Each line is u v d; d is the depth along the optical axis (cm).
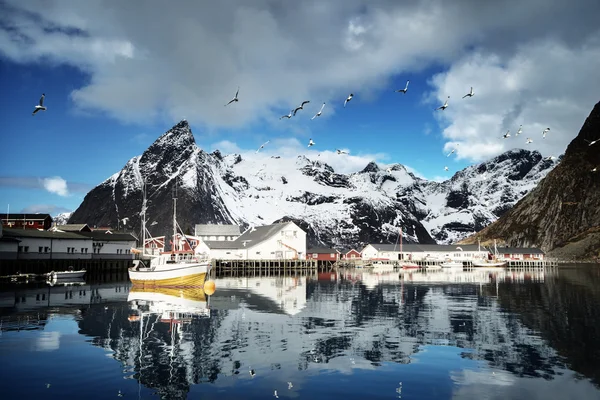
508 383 1950
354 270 13288
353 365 2203
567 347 2556
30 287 5978
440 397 1791
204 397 1786
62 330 2975
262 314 3688
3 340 2677
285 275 10156
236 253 12762
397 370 2125
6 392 1820
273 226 13875
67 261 8581
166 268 5847
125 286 6269
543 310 3981
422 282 7662
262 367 2162
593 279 8556
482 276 9850
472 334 2908
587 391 1858
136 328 3053
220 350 2464
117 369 2123
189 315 3619
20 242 8000
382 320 3419
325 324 3241
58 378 1994
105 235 10956
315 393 1828
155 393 1825
